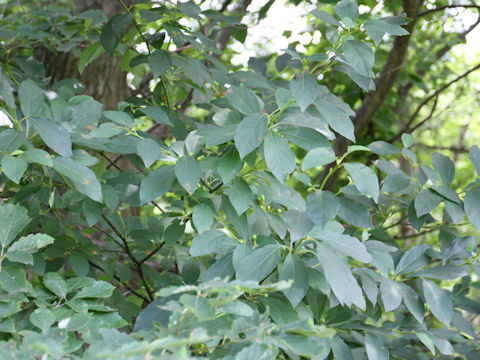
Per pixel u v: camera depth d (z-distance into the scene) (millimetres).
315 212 1530
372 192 1564
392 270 1909
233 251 1640
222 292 1188
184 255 2238
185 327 1173
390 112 4523
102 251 2332
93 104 1826
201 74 2227
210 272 1643
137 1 2264
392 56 3574
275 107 1890
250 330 1212
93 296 1483
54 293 1540
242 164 1649
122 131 1815
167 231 2004
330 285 1529
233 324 1211
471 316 2764
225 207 1750
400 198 2277
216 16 2188
